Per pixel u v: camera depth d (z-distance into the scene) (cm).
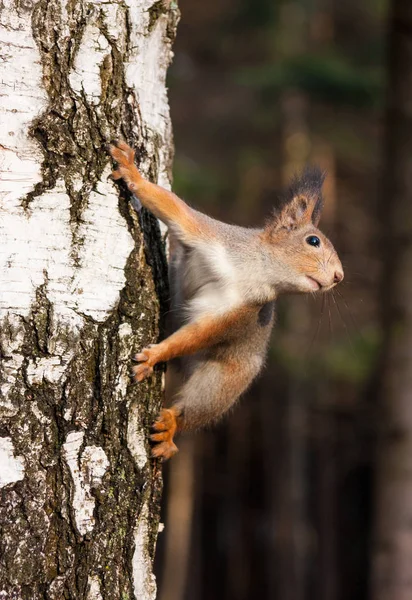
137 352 777
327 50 2745
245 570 2892
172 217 859
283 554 2820
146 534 781
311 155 2875
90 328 731
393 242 2095
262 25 2847
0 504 678
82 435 723
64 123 729
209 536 2925
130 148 771
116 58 764
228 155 2936
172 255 946
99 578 723
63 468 709
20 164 706
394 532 2094
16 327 694
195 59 2970
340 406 2864
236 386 1022
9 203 701
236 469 2952
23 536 683
